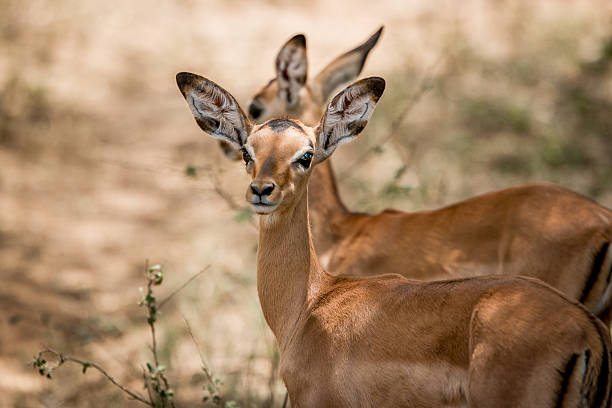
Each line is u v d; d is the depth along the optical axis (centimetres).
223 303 1331
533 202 896
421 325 651
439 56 2061
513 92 1872
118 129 1917
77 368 1167
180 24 2492
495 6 2420
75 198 1666
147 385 864
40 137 1845
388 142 1689
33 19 2323
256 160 689
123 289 1385
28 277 1405
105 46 2319
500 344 593
